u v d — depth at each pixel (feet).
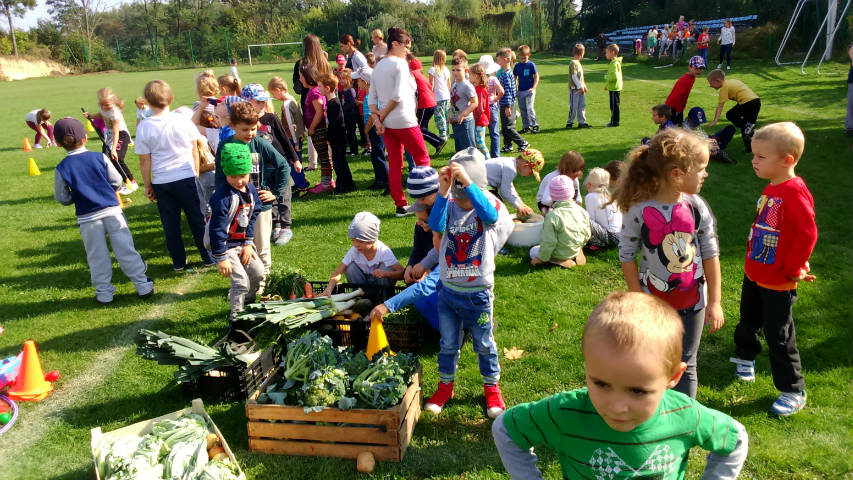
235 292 15.84
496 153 35.53
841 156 31.60
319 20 220.84
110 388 14.66
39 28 224.12
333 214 27.63
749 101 32.37
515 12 178.91
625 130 43.52
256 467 11.43
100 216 19.02
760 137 11.44
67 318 18.76
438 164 36.04
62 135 18.31
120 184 19.58
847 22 78.89
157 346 13.48
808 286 17.83
